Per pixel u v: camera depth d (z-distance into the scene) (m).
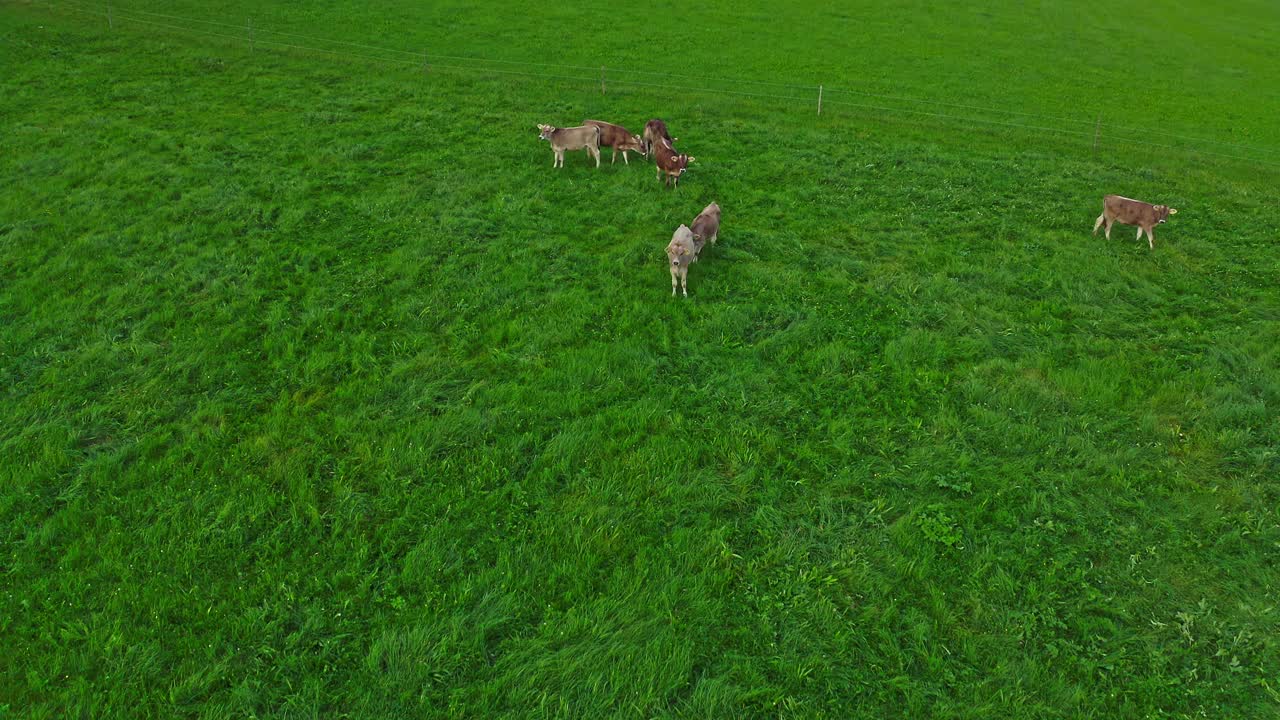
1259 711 7.46
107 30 33.53
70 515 9.25
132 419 11.05
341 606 8.34
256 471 10.24
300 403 11.65
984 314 14.62
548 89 29.53
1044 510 9.88
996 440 11.15
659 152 20.22
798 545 9.30
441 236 17.05
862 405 11.97
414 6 42.25
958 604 8.63
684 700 7.54
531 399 11.77
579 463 10.55
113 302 13.92
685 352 13.16
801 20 44.47
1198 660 7.99
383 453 10.55
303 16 38.75
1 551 8.82
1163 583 8.84
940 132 27.06
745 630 8.23
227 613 8.22
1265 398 12.08
